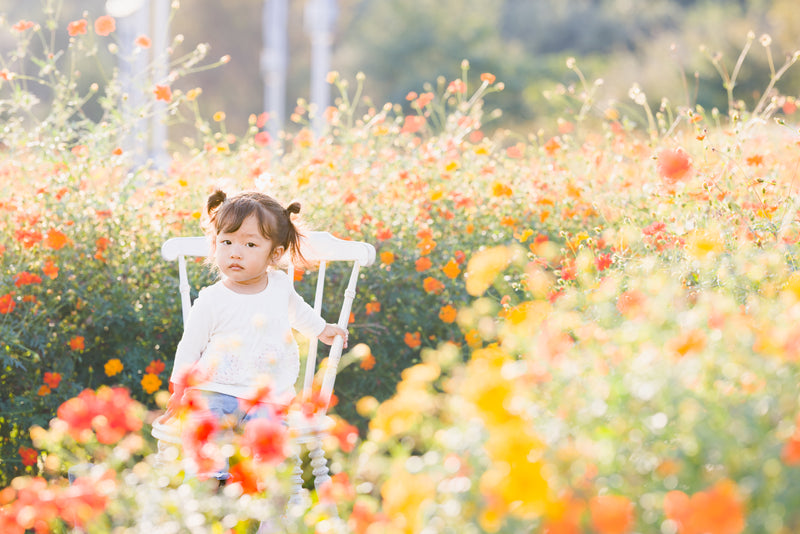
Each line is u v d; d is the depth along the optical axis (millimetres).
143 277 3637
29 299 3320
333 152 4602
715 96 17281
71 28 4160
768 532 1434
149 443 3287
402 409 1854
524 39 24234
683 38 19578
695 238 2648
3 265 3412
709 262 2551
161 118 4492
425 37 22734
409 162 4500
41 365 3385
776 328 1755
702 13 21516
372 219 3926
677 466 1511
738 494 1462
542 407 1748
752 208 3125
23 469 3348
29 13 23875
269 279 3018
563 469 1588
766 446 1477
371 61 23234
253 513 1944
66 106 4230
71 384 3387
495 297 3719
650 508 1540
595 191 4102
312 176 4180
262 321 2523
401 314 3705
